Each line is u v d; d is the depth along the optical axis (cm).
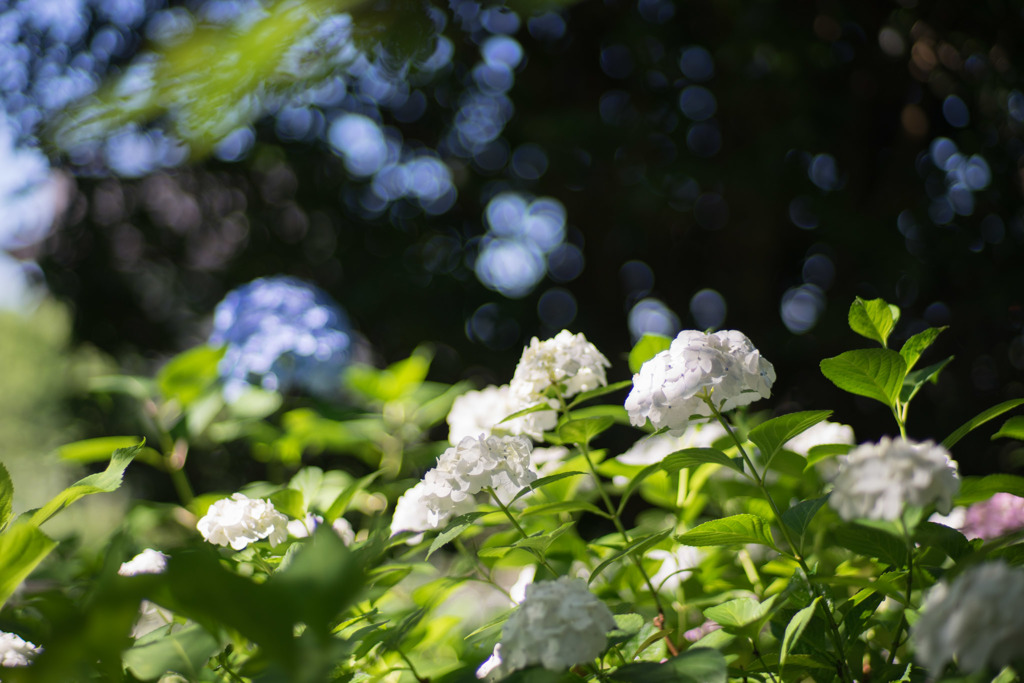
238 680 235
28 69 308
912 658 241
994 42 512
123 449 233
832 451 242
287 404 377
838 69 590
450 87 609
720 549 265
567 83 646
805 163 613
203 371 301
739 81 577
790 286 668
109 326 655
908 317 600
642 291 696
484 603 305
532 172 646
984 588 204
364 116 629
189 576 140
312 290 338
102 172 588
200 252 675
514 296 647
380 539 239
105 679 212
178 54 198
